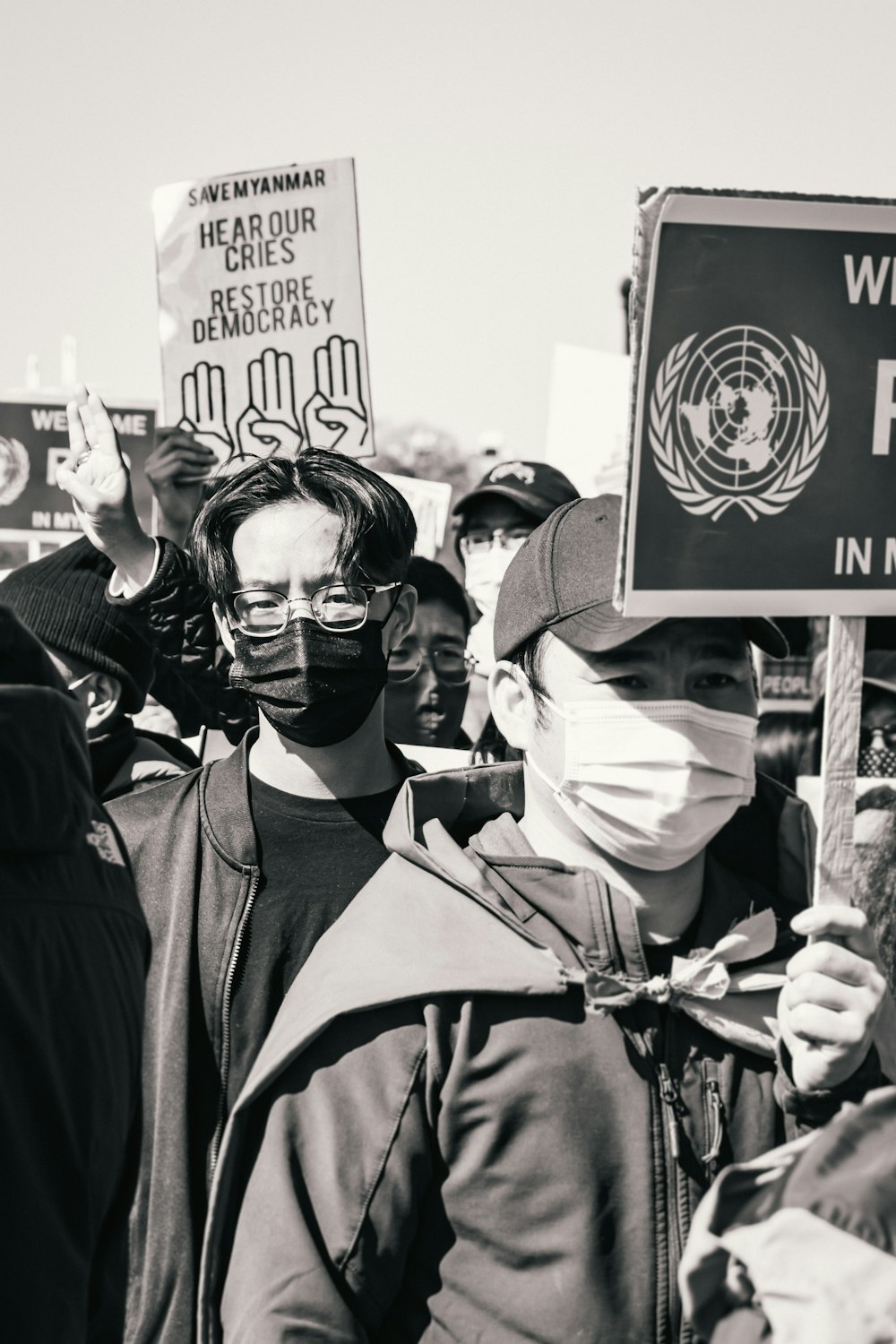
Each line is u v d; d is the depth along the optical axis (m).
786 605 1.69
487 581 3.40
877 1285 1.29
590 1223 1.65
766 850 1.92
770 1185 1.43
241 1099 1.72
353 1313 1.65
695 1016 1.74
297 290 3.28
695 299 1.64
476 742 3.35
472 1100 1.69
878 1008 1.65
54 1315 1.33
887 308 1.69
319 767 2.29
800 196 1.63
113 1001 1.50
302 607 2.21
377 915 1.84
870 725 2.00
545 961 1.74
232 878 2.21
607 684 1.77
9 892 1.40
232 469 3.21
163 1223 2.04
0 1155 1.31
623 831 1.78
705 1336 1.42
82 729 1.60
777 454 1.68
